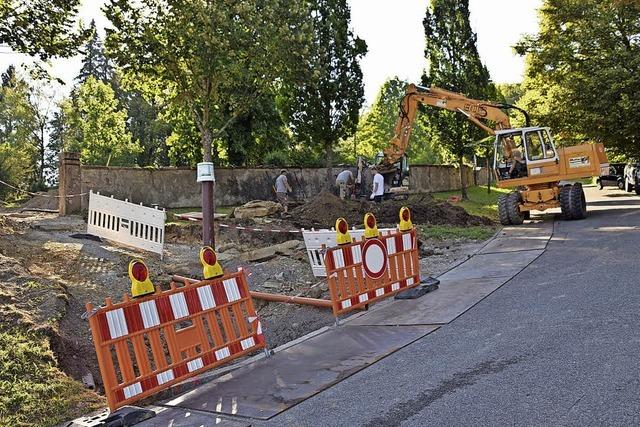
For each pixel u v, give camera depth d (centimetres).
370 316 816
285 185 2072
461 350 603
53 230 1451
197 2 1666
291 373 600
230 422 486
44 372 594
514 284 896
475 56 2997
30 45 1262
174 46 1688
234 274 652
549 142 1780
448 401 471
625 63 2578
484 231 1619
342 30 2597
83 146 4084
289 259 1227
